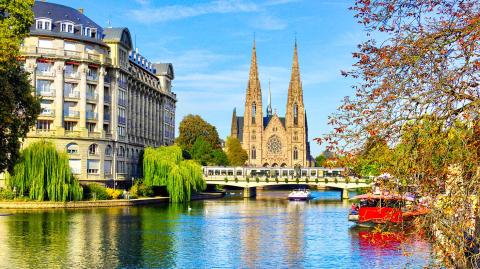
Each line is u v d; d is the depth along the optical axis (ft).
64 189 275.80
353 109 53.93
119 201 308.81
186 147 554.05
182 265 138.00
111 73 380.37
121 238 179.73
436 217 48.49
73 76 355.56
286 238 187.21
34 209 271.28
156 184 350.84
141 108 457.27
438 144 49.03
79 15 373.61
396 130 51.75
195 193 447.01
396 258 146.10
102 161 355.77
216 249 162.40
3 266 131.54
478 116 47.70
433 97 49.98
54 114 347.36
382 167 52.44
